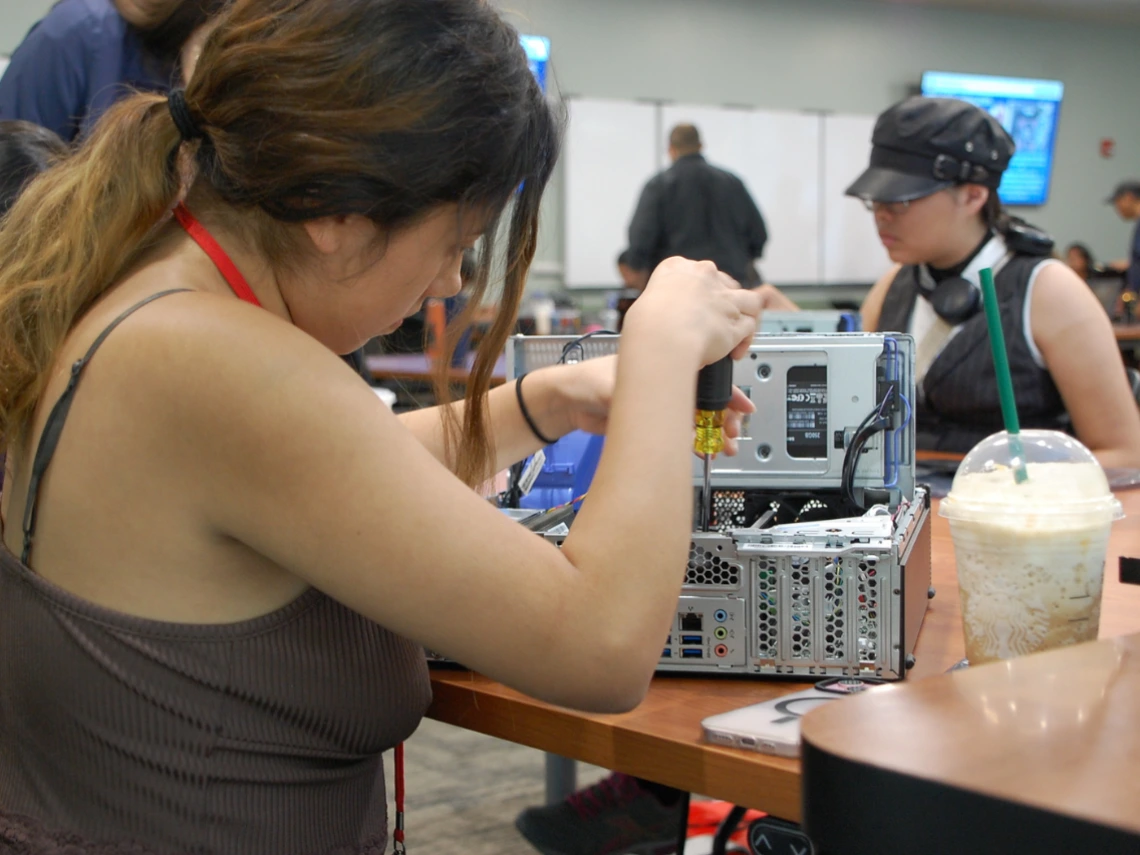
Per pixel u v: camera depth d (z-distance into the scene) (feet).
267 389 2.25
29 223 2.72
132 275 2.53
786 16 24.36
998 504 2.63
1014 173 27.20
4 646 2.53
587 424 3.45
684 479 2.50
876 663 2.93
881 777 1.66
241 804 2.48
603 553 2.38
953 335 6.75
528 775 8.07
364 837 2.81
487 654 2.33
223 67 2.38
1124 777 1.61
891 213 6.72
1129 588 3.72
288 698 2.50
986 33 26.55
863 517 3.21
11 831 2.50
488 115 2.35
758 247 17.52
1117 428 6.39
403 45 2.28
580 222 22.74
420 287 2.54
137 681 2.38
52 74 6.25
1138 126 28.73
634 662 2.36
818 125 24.80
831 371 3.64
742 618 3.01
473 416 3.07
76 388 2.40
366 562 2.27
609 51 22.88
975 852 1.58
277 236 2.45
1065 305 6.43
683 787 2.56
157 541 2.36
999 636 2.70
